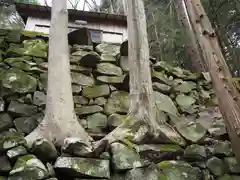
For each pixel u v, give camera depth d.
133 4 2.69
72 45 3.37
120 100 2.87
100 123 2.61
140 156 1.90
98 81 2.99
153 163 1.90
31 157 1.60
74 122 2.04
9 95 2.49
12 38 3.14
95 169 1.71
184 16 4.85
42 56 3.03
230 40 5.43
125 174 1.80
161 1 6.00
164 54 5.85
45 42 3.25
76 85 2.87
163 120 2.61
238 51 5.14
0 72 2.63
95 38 4.93
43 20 4.78
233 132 2.15
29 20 4.70
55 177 1.63
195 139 2.47
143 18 2.64
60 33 2.46
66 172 1.65
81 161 1.71
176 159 2.03
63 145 1.77
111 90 2.95
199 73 3.54
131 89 2.32
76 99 2.75
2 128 2.27
